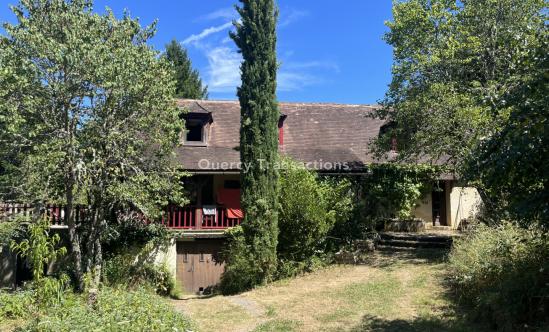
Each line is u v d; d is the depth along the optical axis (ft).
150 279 52.42
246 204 48.88
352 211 57.82
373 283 41.88
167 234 55.01
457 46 49.90
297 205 49.96
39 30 39.29
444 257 46.98
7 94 36.76
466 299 32.58
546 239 25.12
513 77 33.53
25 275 55.31
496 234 33.47
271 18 51.44
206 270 57.82
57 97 38.83
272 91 51.11
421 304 34.24
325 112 78.54
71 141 39.22
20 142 39.19
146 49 44.45
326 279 46.06
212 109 74.69
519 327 25.16
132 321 24.85
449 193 75.10
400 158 55.42
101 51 38.81
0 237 44.57
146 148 48.26
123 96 41.39
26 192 41.96
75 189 42.68
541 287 25.66
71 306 27.58
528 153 20.31
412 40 53.78
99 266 46.44
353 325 31.37
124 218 53.47
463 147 45.09
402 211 65.31
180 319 28.07
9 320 33.58
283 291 43.75
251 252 47.75
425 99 48.80
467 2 52.85
